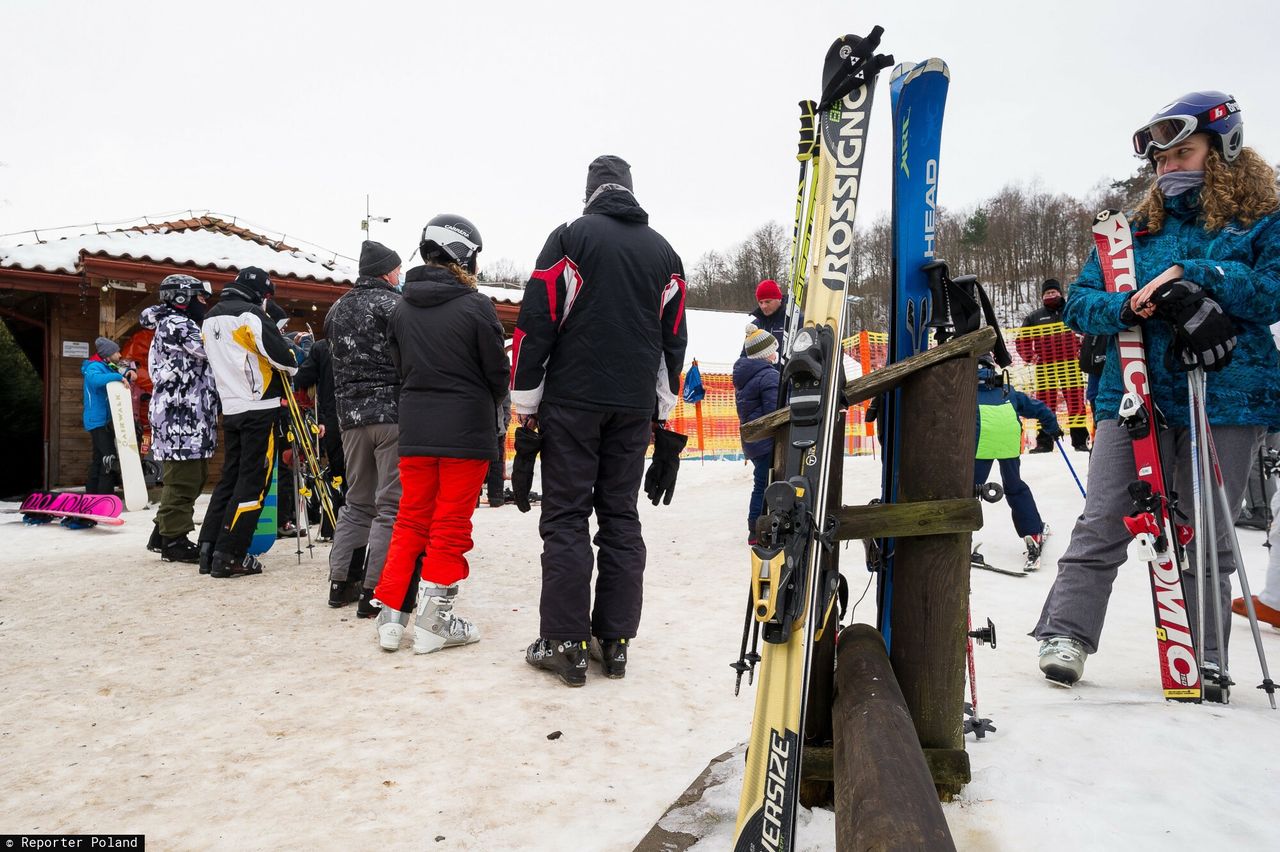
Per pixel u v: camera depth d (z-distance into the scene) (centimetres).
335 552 399
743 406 546
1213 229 247
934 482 174
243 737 237
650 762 221
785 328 185
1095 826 157
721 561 541
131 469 864
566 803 196
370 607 378
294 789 203
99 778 210
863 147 171
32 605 410
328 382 543
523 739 236
